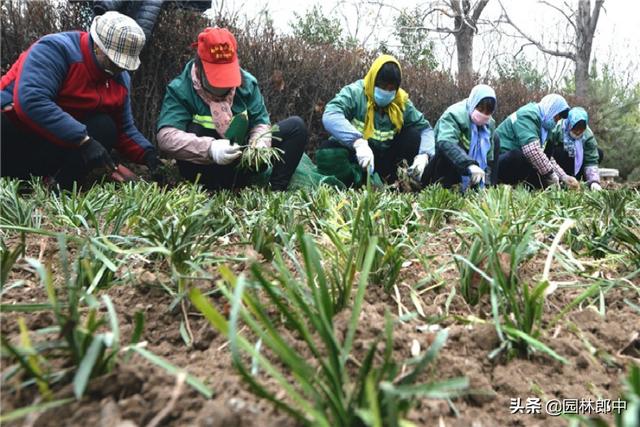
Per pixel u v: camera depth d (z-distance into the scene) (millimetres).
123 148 4508
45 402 710
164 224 1596
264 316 717
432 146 5598
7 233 1898
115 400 739
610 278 1528
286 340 962
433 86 9117
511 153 6875
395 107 5426
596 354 1062
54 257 1623
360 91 5363
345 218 2207
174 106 4512
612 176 10391
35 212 2260
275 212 2141
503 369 968
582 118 7109
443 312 1207
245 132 4262
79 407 698
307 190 2998
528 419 848
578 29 16125
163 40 5762
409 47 14023
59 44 3863
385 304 1203
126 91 4332
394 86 5203
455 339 1046
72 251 1707
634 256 1646
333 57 7469
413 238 1894
